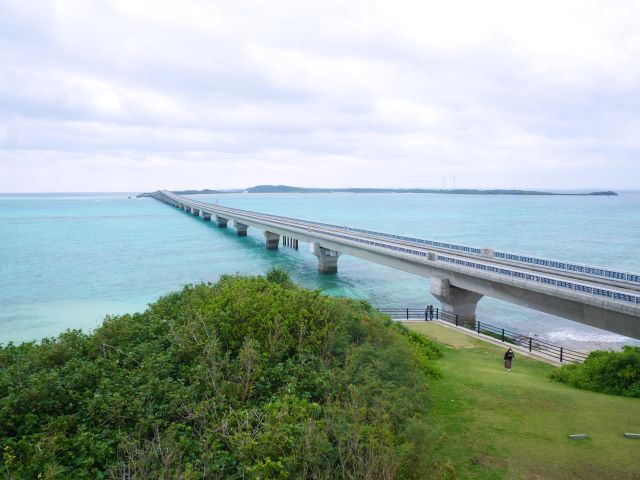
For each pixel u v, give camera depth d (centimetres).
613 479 1246
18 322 4262
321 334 1681
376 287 6172
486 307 5059
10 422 1123
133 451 1048
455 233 12350
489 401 1783
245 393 1325
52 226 14888
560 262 3841
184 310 1909
